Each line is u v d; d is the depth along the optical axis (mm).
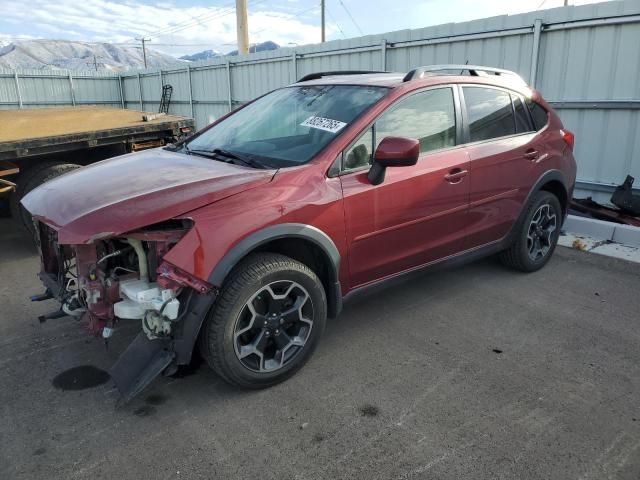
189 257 2594
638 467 2404
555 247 5152
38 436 2621
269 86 12445
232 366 2820
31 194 3422
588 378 3143
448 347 3506
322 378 3137
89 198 2904
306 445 2555
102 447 2545
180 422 2734
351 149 3256
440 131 3775
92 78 19484
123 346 3510
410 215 3512
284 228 2867
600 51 6648
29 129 5797
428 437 2607
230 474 2367
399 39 8945
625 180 6438
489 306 4145
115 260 2912
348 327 3789
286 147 3424
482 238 4180
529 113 4551
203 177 2996
